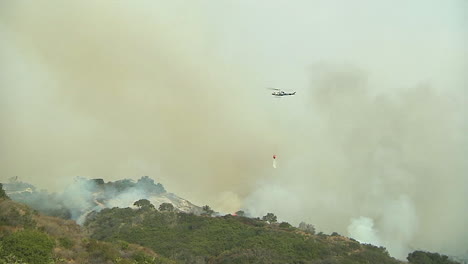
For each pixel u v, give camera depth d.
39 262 42.50
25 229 47.59
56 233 53.19
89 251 50.75
